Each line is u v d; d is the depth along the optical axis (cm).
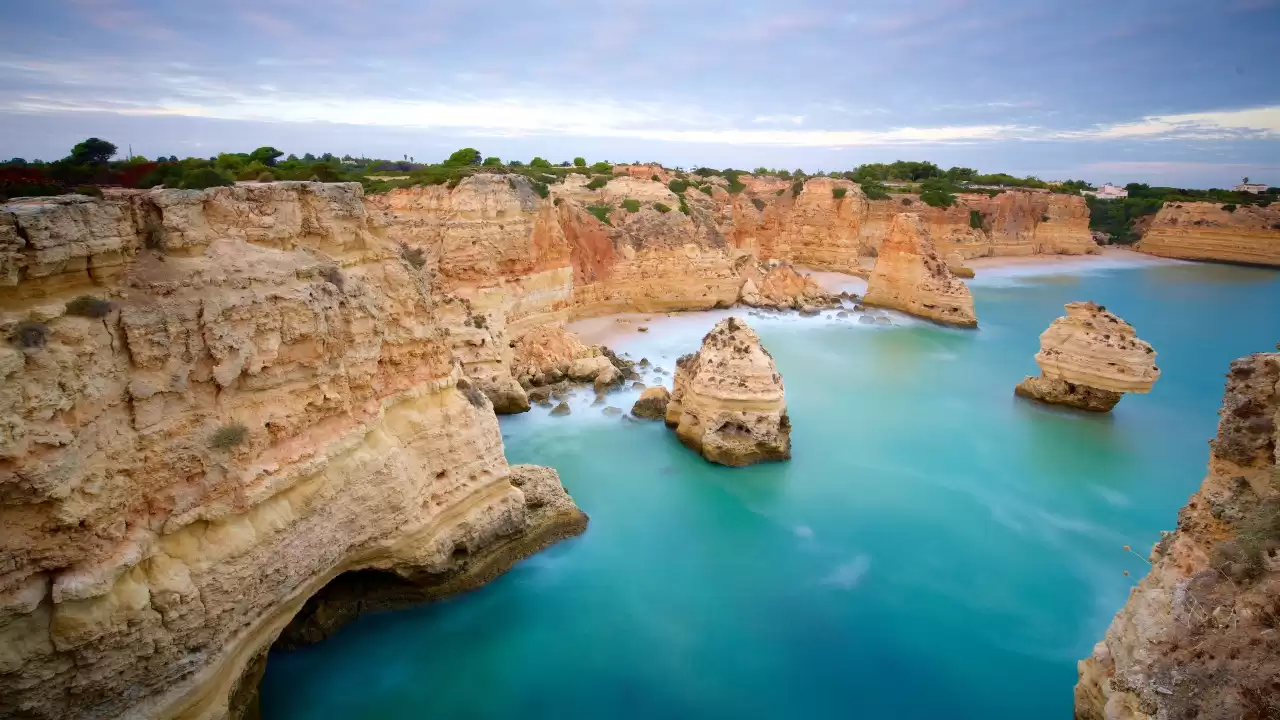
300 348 1520
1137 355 3669
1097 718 1433
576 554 2491
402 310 1888
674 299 5906
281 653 1889
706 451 3133
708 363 3136
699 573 2442
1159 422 3869
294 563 1527
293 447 1516
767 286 6334
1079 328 3894
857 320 5872
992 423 3819
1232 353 5209
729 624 2214
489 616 2148
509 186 4631
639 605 2272
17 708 1121
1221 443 1356
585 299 5525
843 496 2998
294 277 1523
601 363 4125
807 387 4328
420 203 4578
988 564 2564
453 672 1980
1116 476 3247
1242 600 1112
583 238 5766
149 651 1237
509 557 2291
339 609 1984
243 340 1391
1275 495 1231
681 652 2092
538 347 4206
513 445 3294
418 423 1909
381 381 1831
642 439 3375
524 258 4650
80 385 1154
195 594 1292
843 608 2303
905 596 2373
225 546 1358
